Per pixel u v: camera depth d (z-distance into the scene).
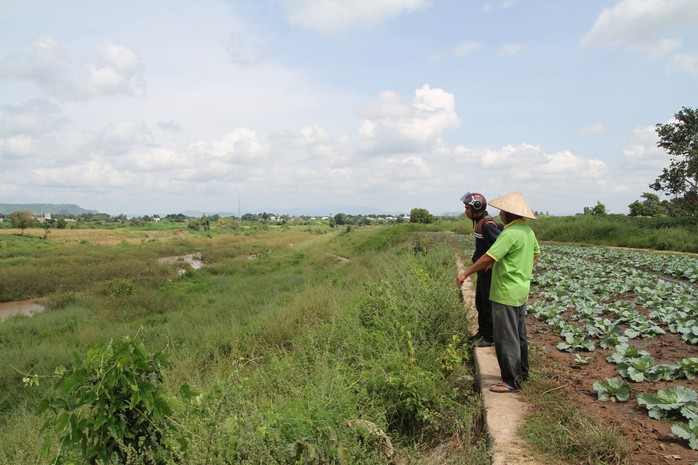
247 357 8.15
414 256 15.45
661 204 42.16
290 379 5.07
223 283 20.81
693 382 4.48
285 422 3.63
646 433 3.53
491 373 5.12
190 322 12.33
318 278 18.44
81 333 11.35
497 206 4.67
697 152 27.31
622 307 7.96
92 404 3.01
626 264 15.84
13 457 4.42
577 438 3.43
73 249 38.38
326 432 3.56
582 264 14.66
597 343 6.09
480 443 3.70
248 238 54.69
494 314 4.62
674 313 7.06
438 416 4.51
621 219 31.86
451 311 6.61
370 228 47.69
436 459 3.66
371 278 12.83
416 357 5.39
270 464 3.11
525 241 4.55
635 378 4.59
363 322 7.21
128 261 30.23
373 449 3.96
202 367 7.84
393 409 4.68
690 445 3.24
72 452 3.15
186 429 3.23
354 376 4.99
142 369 3.06
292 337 8.75
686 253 20.23
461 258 16.33
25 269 24.91
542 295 9.65
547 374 4.94
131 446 2.99
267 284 19.09
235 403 3.63
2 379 8.31
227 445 3.19
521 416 3.99
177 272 28.08
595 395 4.35
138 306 15.30
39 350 9.63
